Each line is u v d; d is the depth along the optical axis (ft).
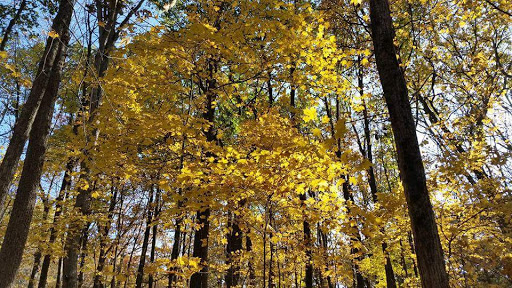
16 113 20.62
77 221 25.85
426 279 9.73
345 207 15.02
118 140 18.31
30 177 13.64
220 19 21.39
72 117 32.45
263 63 19.81
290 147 12.34
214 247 32.19
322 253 18.97
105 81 19.75
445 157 17.89
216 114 35.04
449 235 16.97
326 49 18.43
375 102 33.65
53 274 66.13
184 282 30.25
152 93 20.53
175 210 15.46
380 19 12.42
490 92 25.46
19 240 12.80
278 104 28.81
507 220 16.03
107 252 35.91
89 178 23.41
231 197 14.80
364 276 38.29
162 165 21.17
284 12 18.97
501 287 14.75
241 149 18.47
